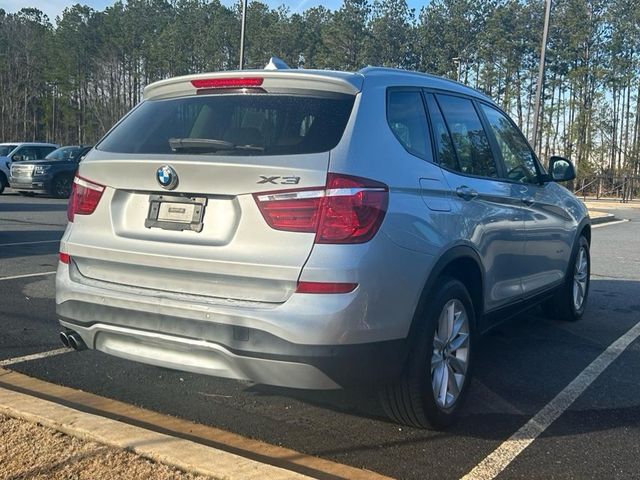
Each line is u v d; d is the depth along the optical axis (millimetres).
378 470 3545
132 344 3662
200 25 60250
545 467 3654
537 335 6438
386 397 3861
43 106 78688
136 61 66125
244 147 3604
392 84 4137
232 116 3850
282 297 3320
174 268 3541
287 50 57875
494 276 4777
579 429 4188
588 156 48531
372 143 3654
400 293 3564
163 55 59781
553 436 4070
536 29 53312
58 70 69375
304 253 3295
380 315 3441
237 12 58500
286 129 3648
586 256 7168
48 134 81000
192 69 60062
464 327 4281
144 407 4277
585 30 51031
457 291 4113
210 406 4332
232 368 3389
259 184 3393
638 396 4805
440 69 56625
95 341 3787
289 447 3777
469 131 4863
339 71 4000
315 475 3449
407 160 3867
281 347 3252
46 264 9086
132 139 4023
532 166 5910
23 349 5355
